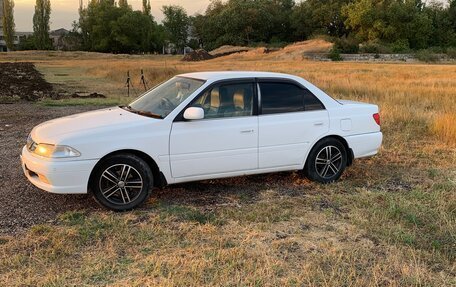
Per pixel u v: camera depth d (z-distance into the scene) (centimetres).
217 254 414
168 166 541
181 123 543
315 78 2291
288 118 600
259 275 378
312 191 605
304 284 369
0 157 754
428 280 380
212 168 563
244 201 563
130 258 409
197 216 503
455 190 608
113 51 9888
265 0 10888
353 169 715
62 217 496
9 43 10294
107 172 515
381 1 8831
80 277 374
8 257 405
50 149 502
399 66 4309
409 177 677
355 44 7450
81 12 10225
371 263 408
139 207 536
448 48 7925
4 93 1805
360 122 650
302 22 10394
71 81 2542
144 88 2059
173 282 362
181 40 11738
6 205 536
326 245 439
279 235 465
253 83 589
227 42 10231
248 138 575
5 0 10138
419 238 460
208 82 568
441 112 1183
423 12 9038
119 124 529
